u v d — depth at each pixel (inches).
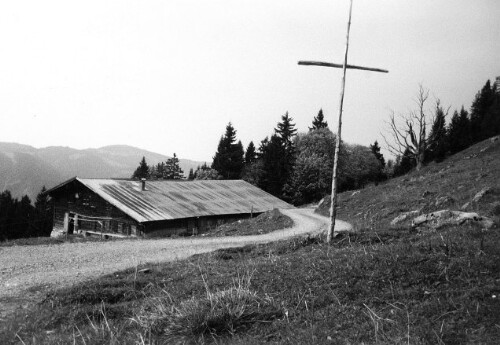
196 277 503.8
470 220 635.5
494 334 274.5
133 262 782.5
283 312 348.5
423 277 375.9
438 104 2427.4
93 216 1809.8
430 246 445.7
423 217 685.3
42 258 823.7
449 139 2977.4
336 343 285.9
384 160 4921.3
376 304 346.6
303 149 3663.9
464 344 268.7
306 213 2028.8
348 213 1759.4
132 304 430.3
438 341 271.4
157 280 522.6
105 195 1706.4
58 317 406.0
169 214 1715.1
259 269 486.0
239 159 4074.8
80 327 377.7
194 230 1855.3
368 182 4217.5
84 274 669.3
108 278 565.6
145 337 327.0
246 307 355.6
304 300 366.9
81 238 1155.9
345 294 370.3
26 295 542.6
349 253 486.6
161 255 874.8
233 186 2539.4
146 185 2050.9
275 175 3580.2
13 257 831.7
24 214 2962.6
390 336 286.7
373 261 425.1
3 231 2805.1
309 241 673.0
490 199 1027.9
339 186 3767.2
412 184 1759.4
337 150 639.8
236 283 433.1
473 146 2177.7
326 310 344.2
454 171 1696.6
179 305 377.1
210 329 328.5
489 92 3750.0
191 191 2190.0
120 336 340.8
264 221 1610.5
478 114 3656.5
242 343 298.8
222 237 1259.8
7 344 348.5
